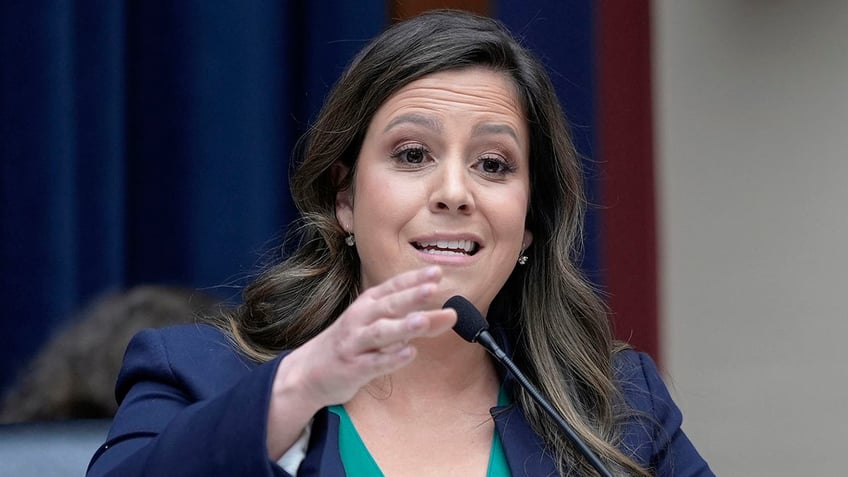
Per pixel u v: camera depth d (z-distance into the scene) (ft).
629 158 46.96
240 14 43.75
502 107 28.60
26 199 41.60
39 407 32.09
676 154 47.42
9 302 41.57
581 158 36.76
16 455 29.66
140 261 43.62
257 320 30.12
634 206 47.01
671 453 30.22
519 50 29.58
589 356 30.86
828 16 47.06
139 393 28.19
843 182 47.09
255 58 43.80
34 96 41.60
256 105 43.80
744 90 47.55
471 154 28.30
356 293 30.27
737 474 47.85
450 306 26.94
